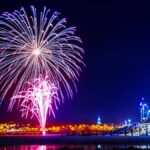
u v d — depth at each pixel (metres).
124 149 97.75
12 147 109.31
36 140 127.31
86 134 161.38
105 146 108.12
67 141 123.12
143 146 106.81
